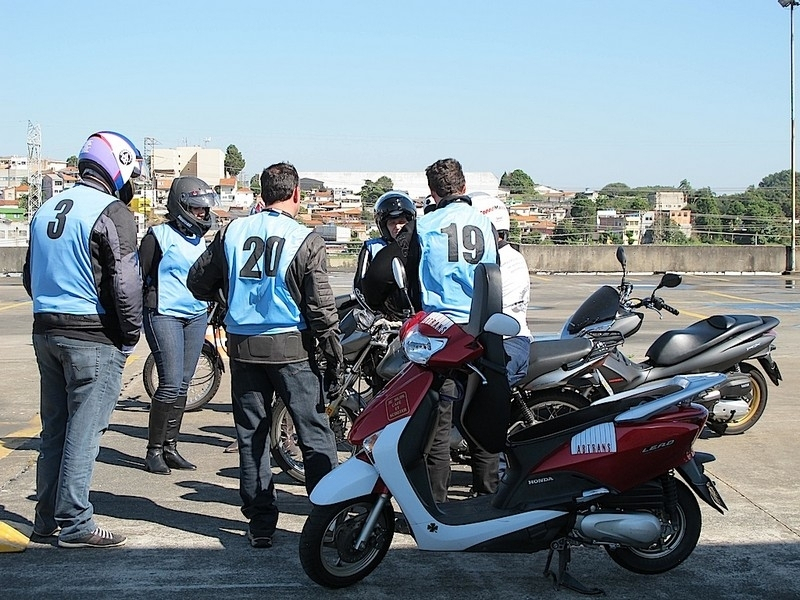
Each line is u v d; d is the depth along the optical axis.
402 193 6.08
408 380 4.24
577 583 4.31
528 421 5.57
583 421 4.36
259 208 6.46
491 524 4.21
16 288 21.03
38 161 43.72
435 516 4.21
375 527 4.35
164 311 6.19
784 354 11.16
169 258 6.18
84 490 4.71
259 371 4.73
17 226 44.62
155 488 5.95
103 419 4.73
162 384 6.23
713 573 4.57
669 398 4.35
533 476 4.27
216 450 6.95
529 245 27.25
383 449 4.16
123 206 4.59
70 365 4.59
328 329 4.61
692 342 6.61
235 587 4.34
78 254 4.50
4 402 8.44
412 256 4.94
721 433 7.10
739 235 28.41
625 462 4.25
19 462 6.43
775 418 7.91
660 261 27.30
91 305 4.57
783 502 5.71
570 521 4.24
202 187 6.28
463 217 4.95
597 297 6.39
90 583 4.36
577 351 5.74
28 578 4.40
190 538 5.00
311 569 4.19
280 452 5.98
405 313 5.32
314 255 4.62
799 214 28.98
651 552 4.48
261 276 4.61
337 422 6.04
